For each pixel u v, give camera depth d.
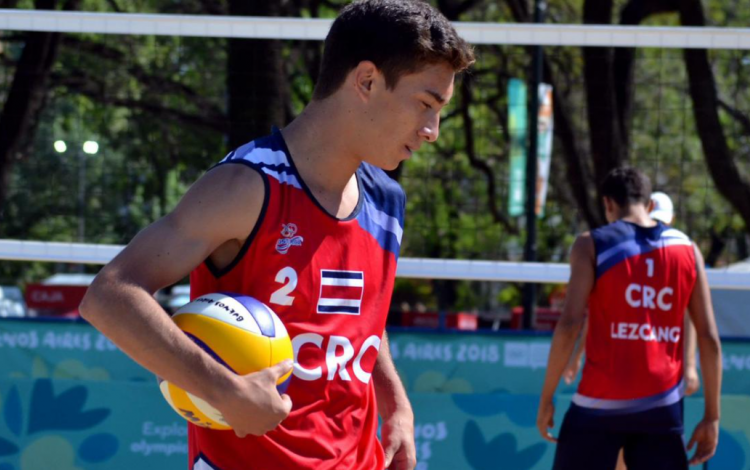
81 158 14.31
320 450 2.83
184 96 16.39
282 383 2.70
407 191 17.00
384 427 3.36
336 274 2.86
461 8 17.84
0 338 7.19
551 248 16.48
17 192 13.85
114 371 7.20
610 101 15.35
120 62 16.09
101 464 7.14
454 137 18.69
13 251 7.30
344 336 2.89
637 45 7.54
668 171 17.06
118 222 14.22
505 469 7.26
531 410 7.29
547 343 7.31
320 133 2.86
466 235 17.33
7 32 14.45
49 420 7.14
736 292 11.37
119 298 2.50
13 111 13.96
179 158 15.87
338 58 2.83
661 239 6.28
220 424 2.74
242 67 12.45
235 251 2.80
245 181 2.69
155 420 7.18
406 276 7.55
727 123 17.70
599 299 6.24
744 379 7.32
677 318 6.27
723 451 7.31
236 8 14.61
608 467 6.23
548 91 13.40
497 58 17.12
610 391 6.19
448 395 7.24
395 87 2.75
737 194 14.89
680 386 6.32
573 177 16.83
